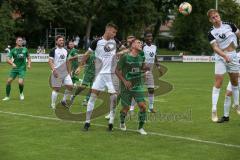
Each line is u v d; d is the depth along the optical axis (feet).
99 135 58.29
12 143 53.26
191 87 127.54
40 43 380.99
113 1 348.38
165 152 49.52
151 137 57.31
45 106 85.25
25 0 330.54
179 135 58.65
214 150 50.42
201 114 76.23
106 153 48.91
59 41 83.30
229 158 47.01
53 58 82.89
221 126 64.95
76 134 58.75
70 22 354.13
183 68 232.73
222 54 64.13
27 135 57.88
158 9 401.70
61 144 53.01
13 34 342.23
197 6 393.70
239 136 58.08
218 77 67.56
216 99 68.44
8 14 324.19
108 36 61.31
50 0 341.41
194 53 404.16
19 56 94.43
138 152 49.44
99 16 366.84
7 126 64.08
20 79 95.04
